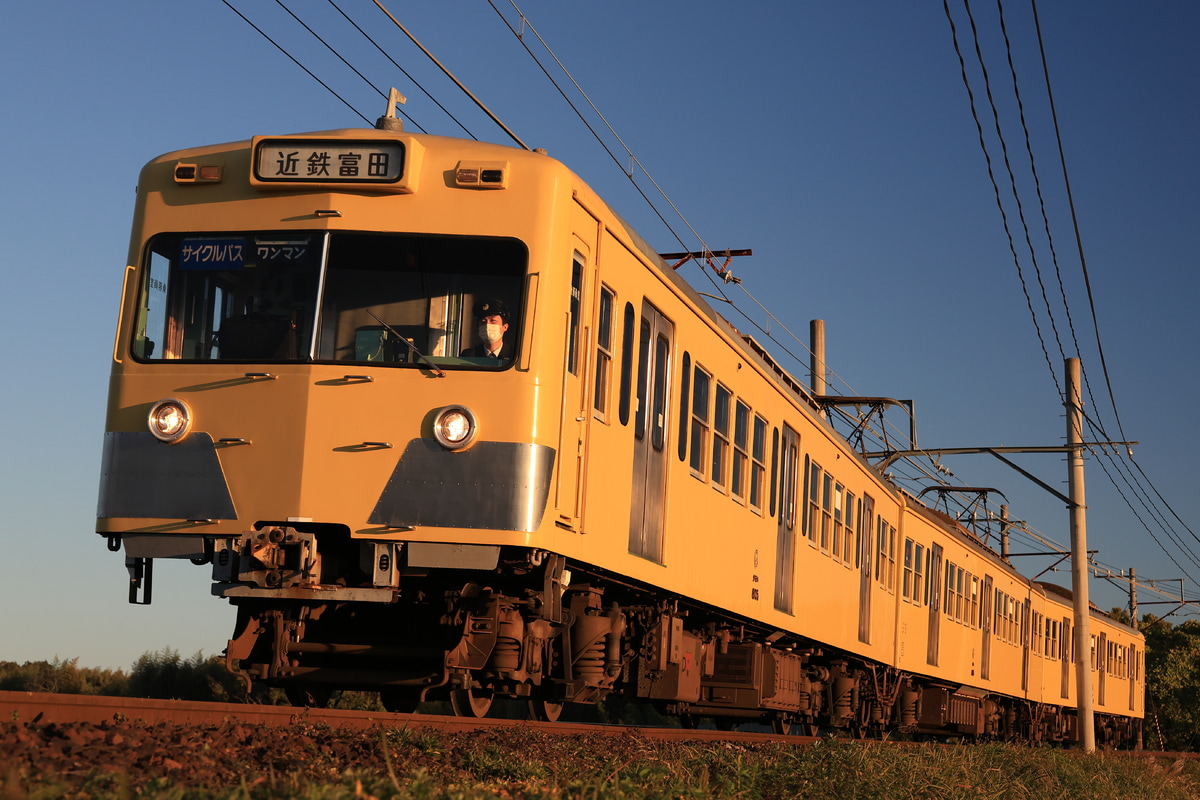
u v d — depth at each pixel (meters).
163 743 5.11
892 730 21.36
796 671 15.61
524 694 9.07
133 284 8.37
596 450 9.04
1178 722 58.78
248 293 8.23
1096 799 13.02
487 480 7.86
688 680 12.09
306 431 7.96
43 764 4.29
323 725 6.79
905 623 20.14
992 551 27.69
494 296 8.11
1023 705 29.58
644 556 10.10
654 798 5.76
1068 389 25.86
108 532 8.11
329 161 8.21
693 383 11.32
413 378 7.98
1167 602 47.47
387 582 7.80
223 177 8.41
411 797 4.43
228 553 7.98
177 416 8.09
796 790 7.99
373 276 8.15
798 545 14.73
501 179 8.18
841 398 22.36
